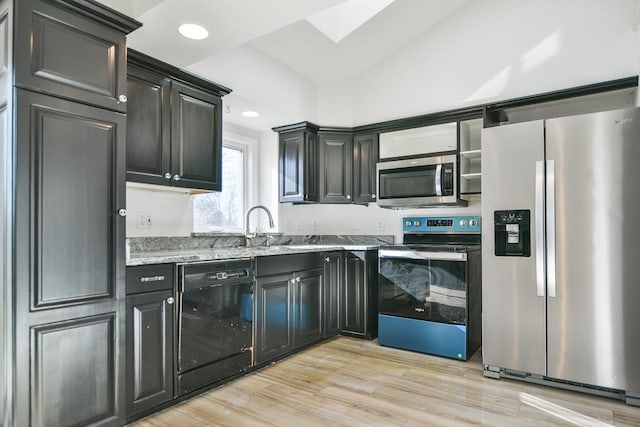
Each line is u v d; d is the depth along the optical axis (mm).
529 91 3102
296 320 3061
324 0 1848
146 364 2025
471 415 2092
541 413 2113
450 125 3449
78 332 1729
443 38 3518
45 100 1646
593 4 2883
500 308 2602
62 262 1683
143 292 2020
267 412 2121
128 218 2666
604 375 2275
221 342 2436
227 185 3652
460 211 3566
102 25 1845
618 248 2248
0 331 1566
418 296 3166
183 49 2295
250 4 1868
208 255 2363
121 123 1910
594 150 2322
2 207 1586
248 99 3131
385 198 3631
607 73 2811
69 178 1715
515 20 3188
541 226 2459
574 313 2361
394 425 1986
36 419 1589
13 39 1562
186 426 1967
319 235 4281
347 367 2807
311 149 3799
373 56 3723
